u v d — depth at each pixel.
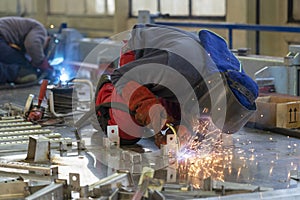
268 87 4.71
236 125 3.59
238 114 3.49
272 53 9.81
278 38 9.77
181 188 2.84
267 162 3.39
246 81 3.48
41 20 14.77
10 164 3.21
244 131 4.20
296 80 4.70
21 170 3.15
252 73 4.97
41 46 6.89
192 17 10.98
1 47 6.74
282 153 3.60
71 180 2.82
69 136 4.04
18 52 6.85
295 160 3.44
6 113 4.76
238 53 5.28
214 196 2.75
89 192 2.78
